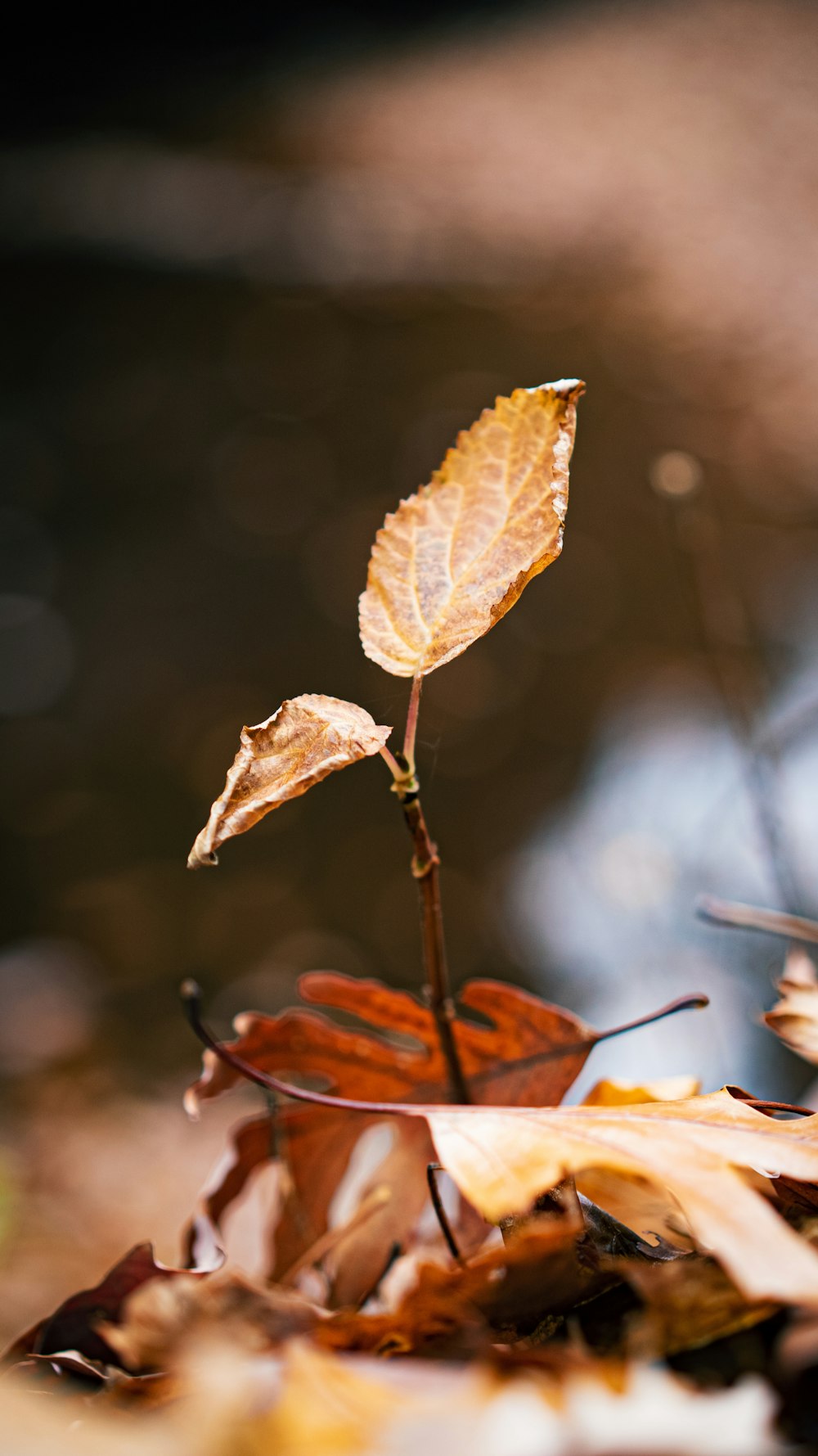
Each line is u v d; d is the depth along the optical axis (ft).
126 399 15.15
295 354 16.15
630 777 7.96
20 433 14.60
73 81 24.35
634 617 10.65
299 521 13.09
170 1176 5.20
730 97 22.45
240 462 14.14
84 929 8.10
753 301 16.47
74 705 10.53
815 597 9.50
